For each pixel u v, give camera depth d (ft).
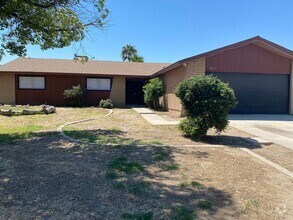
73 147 22.45
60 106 65.21
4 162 18.07
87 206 11.95
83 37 32.40
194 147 23.20
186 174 16.38
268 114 50.88
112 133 29.63
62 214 11.21
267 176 16.40
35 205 11.95
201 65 46.85
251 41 47.60
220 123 26.76
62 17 30.53
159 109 60.34
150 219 10.93
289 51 48.75
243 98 50.39
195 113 27.14
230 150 22.65
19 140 25.29
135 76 69.26
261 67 50.34
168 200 12.76
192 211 11.74
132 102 78.38
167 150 21.70
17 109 49.60
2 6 24.48
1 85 64.59
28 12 27.94
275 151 23.21
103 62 78.79
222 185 14.79
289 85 51.96
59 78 66.95
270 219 11.34
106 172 16.21
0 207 11.73
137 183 14.67
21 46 32.04
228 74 49.11
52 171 16.34
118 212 11.48
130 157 19.47
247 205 12.47
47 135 27.81
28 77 65.57
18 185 14.15
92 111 54.34
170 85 54.95
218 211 11.85
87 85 68.39
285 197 13.52
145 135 28.66
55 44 32.07
